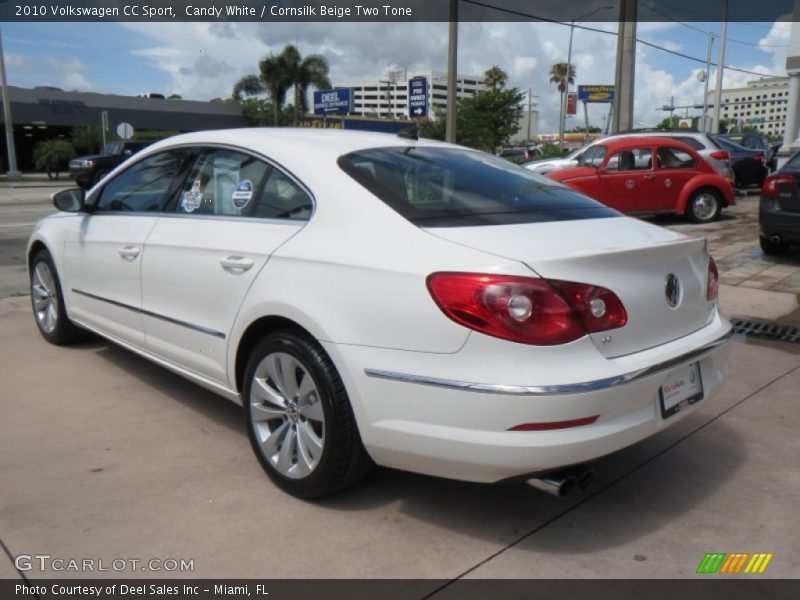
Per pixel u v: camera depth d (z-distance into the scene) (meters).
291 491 3.11
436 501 3.12
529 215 3.08
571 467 2.67
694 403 3.01
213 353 3.51
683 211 12.12
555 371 2.48
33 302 5.52
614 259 2.67
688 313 3.04
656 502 3.14
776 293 7.11
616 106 18.23
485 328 2.49
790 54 18.09
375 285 2.74
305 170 3.26
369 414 2.76
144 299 4.02
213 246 3.47
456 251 2.66
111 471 3.35
